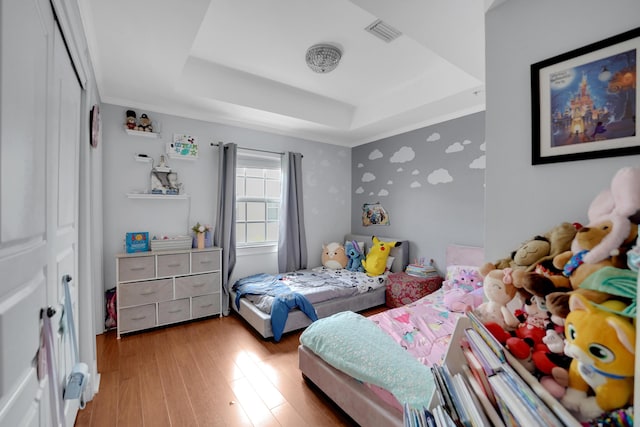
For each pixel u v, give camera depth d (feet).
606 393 1.86
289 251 12.78
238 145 11.78
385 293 11.44
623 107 2.47
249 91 9.86
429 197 11.55
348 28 6.86
